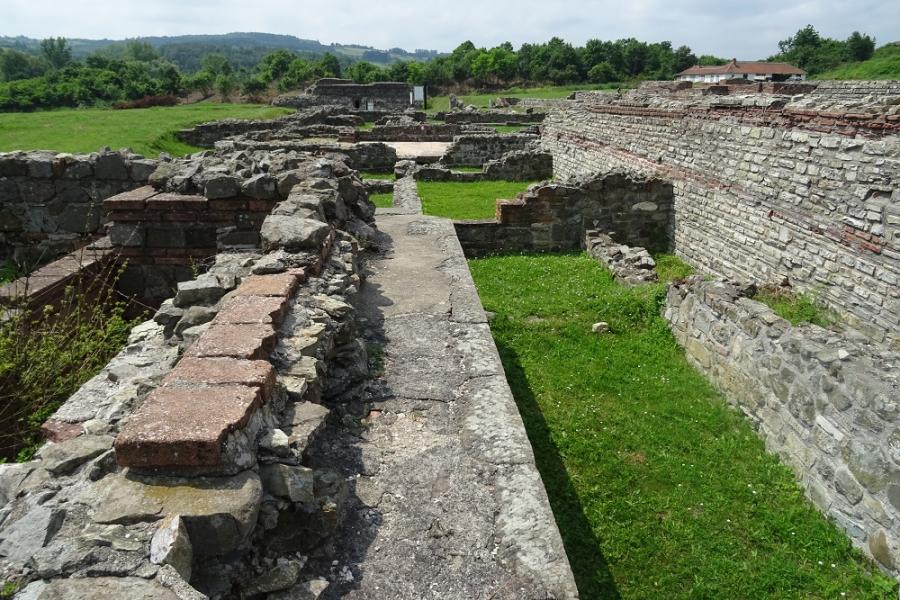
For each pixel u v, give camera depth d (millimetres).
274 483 2307
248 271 4387
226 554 2105
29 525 1997
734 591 3793
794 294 8789
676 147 12242
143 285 6676
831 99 8594
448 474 2900
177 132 23859
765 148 9586
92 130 21859
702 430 5473
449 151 21031
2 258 7711
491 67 70500
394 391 3648
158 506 2055
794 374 4910
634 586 3828
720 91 27812
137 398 2934
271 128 25531
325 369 3410
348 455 3008
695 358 6598
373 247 6551
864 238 7727
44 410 4547
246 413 2348
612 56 73438
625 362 6621
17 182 7500
